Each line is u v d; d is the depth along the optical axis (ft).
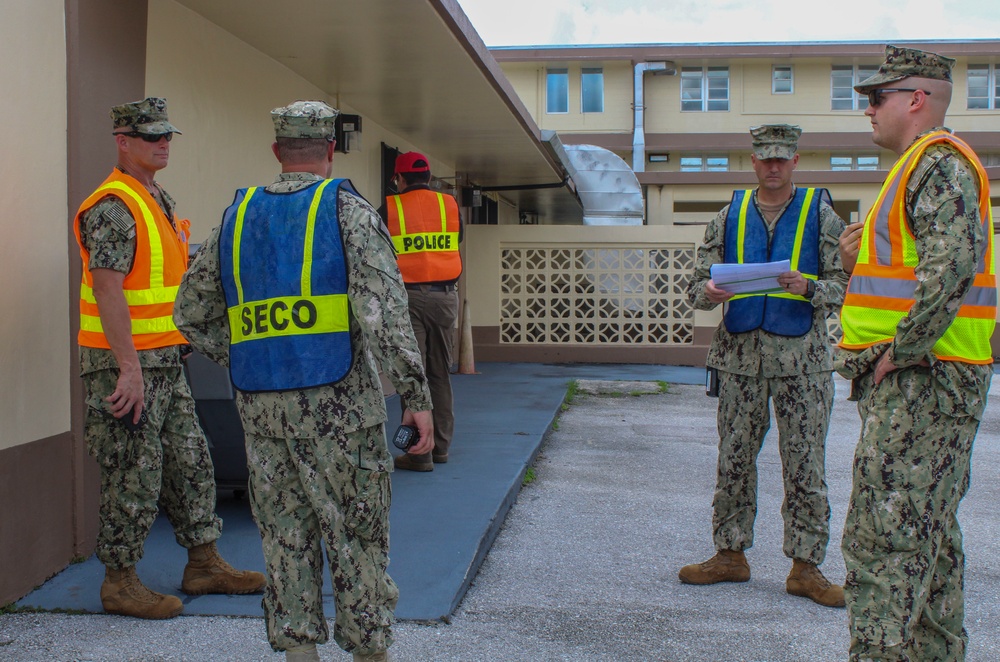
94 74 14.40
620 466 22.86
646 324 45.68
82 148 14.02
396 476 19.79
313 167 9.86
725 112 92.17
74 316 14.01
